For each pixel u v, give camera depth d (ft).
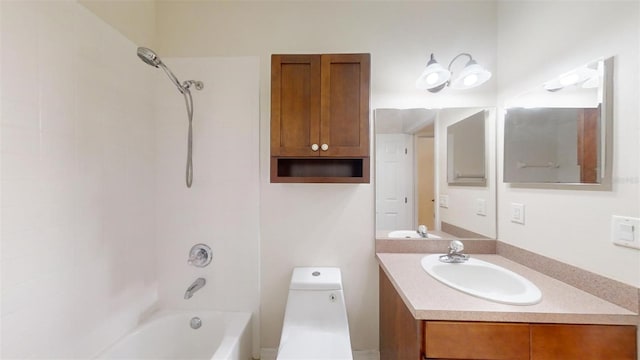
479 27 5.52
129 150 4.81
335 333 4.42
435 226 5.55
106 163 4.31
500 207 5.30
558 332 3.03
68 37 3.65
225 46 5.64
